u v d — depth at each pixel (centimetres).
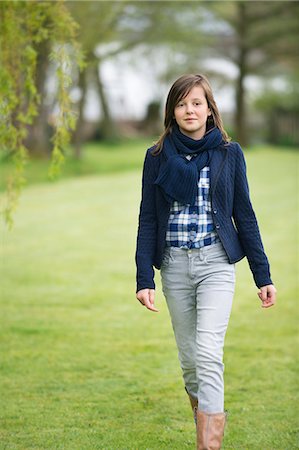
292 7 3441
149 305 457
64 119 702
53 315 909
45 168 2612
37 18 710
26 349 764
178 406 596
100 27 2470
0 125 717
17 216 1702
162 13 2839
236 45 3712
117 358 733
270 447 511
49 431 541
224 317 453
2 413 579
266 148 3828
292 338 805
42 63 2355
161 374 680
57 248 1352
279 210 1769
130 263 1232
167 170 452
